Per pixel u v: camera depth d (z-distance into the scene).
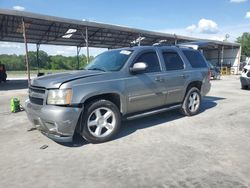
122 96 4.89
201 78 6.79
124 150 4.27
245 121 6.11
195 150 4.20
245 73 12.93
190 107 6.68
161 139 4.81
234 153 4.05
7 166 3.75
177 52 6.38
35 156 4.11
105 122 4.70
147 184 3.11
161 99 5.74
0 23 18.31
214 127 5.60
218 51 39.34
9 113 7.77
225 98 10.00
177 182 3.14
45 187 3.11
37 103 4.53
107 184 3.13
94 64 5.70
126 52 5.44
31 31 21.95
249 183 3.08
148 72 5.46
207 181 3.14
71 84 4.25
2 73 23.05
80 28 20.53
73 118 4.20
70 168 3.62
